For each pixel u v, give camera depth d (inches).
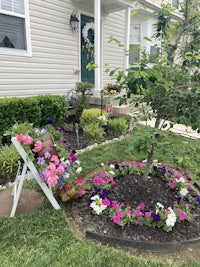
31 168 78.1
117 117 213.6
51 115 191.5
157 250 71.1
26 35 191.2
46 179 76.8
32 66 201.9
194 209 89.8
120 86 81.4
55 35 217.8
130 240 71.5
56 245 67.0
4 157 110.5
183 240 73.3
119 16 300.2
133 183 101.7
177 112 77.2
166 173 111.9
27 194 97.2
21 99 164.2
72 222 80.5
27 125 85.5
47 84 219.3
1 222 76.4
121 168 112.9
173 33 97.0
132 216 79.0
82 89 225.5
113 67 307.1
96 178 98.9
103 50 284.8
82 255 64.0
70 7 227.9
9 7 174.7
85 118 190.4
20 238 69.0
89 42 263.7
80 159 130.0
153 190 97.1
